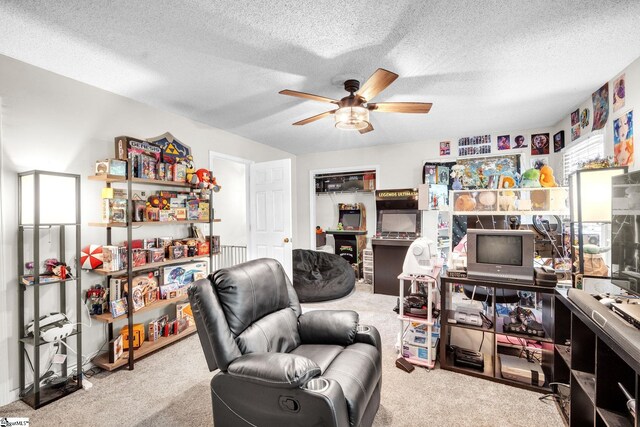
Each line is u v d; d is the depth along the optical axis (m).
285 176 4.23
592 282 1.93
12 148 2.11
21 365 2.07
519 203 2.53
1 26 1.77
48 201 2.08
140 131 2.96
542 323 2.34
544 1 1.57
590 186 1.92
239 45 1.98
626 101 2.30
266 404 1.33
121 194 2.64
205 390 2.13
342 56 2.11
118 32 1.84
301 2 1.56
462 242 2.92
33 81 2.22
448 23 1.75
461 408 1.90
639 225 1.38
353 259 6.39
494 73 2.39
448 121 3.72
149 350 2.62
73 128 2.45
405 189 4.54
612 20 1.72
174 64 2.23
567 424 1.71
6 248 2.07
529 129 4.07
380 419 1.80
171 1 1.57
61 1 1.56
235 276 1.70
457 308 2.58
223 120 3.59
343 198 6.96
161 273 2.91
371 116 3.51
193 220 3.14
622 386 1.29
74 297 2.44
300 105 3.09
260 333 1.68
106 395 2.08
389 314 3.69
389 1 1.56
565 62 2.22
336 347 1.83
